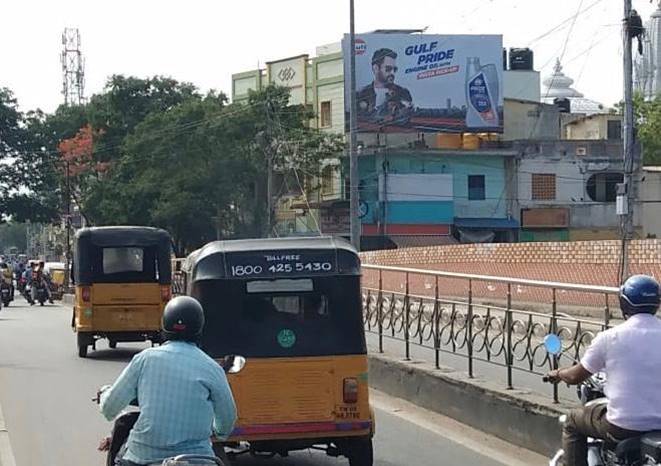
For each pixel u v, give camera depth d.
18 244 171.75
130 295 20.11
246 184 49.62
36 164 68.25
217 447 7.45
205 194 48.50
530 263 27.98
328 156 50.41
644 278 6.29
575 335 9.62
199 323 5.72
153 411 5.45
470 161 51.81
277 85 54.81
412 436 11.11
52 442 10.95
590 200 52.75
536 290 10.65
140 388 5.55
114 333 20.02
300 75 58.22
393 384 13.91
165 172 49.47
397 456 10.04
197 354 5.64
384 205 50.44
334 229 51.03
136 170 51.38
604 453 6.32
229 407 5.64
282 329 8.81
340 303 8.90
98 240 20.03
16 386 15.40
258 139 49.16
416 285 14.55
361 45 51.06
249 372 8.70
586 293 9.66
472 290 12.28
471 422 11.51
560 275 26.53
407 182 50.69
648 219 49.12
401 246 50.28
